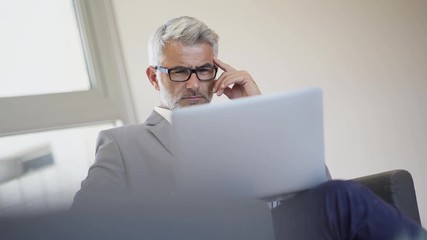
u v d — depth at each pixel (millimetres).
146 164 1457
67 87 2172
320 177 930
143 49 2404
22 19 2084
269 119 848
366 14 3488
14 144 1933
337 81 3254
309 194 926
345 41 3340
